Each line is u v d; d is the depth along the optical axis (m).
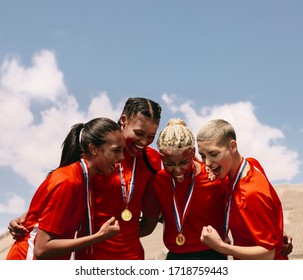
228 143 3.65
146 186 4.41
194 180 4.17
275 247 3.59
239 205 3.60
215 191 4.18
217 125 3.66
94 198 4.13
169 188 4.27
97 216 4.14
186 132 3.78
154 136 4.08
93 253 4.17
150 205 4.46
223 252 3.60
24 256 3.78
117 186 4.13
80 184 3.79
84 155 3.94
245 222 3.57
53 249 3.63
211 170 3.87
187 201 4.19
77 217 3.86
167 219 4.38
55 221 3.64
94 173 3.91
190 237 4.29
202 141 3.66
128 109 4.07
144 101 4.03
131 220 4.24
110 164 3.82
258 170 3.76
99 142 3.78
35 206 3.83
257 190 3.52
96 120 3.89
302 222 15.83
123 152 4.20
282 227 3.73
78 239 3.66
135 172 4.26
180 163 3.79
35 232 3.77
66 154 4.07
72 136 4.07
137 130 3.98
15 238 3.99
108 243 4.15
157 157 4.46
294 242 14.03
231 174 3.76
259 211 3.50
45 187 3.73
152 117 3.98
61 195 3.64
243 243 3.81
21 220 4.09
